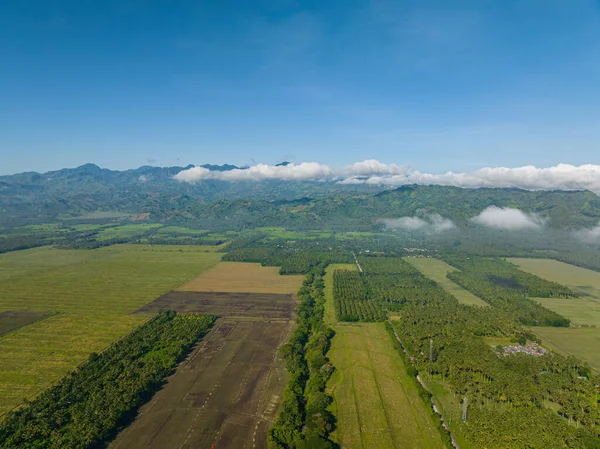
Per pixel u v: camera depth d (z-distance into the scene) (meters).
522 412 147.75
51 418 140.25
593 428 138.75
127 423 142.00
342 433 139.00
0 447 125.81
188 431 137.38
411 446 132.88
